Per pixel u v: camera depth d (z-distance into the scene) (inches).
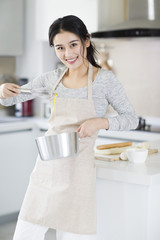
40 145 73.8
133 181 76.2
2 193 148.9
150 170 78.7
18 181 153.6
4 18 164.4
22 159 154.2
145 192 76.5
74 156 78.8
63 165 79.4
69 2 157.3
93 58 83.7
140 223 77.9
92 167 79.8
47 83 87.2
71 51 77.4
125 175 77.1
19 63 181.6
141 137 138.6
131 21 136.2
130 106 82.7
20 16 171.3
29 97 89.1
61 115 81.6
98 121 77.8
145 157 86.1
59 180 79.7
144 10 134.3
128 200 79.0
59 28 76.9
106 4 140.4
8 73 180.9
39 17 169.5
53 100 82.0
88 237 84.7
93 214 78.0
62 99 81.1
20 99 88.6
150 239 78.0
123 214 80.0
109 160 87.0
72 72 83.4
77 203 78.2
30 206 81.7
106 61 173.5
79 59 78.8
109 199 81.7
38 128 159.0
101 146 93.1
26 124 154.6
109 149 92.4
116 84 81.3
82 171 78.8
